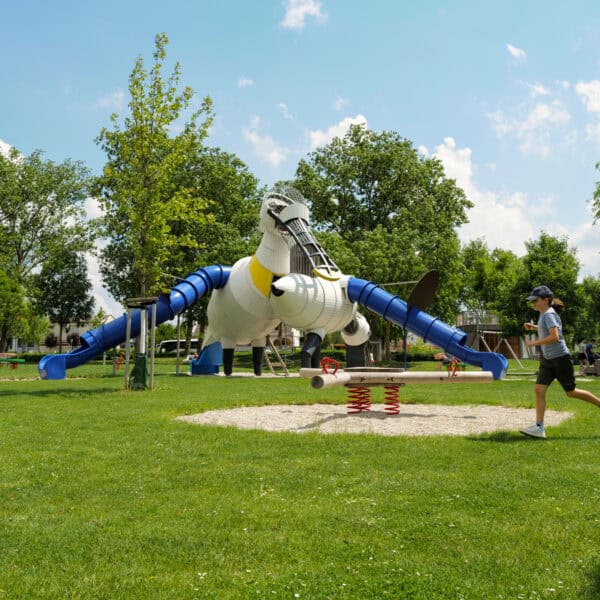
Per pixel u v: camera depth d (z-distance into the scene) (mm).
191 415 10938
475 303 62562
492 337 56094
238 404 12430
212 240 45219
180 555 3801
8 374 26984
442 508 4738
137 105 22672
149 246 23547
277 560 3729
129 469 6160
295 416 10875
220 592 3273
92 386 17984
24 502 4992
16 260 53125
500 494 5133
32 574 3527
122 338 22781
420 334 22469
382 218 45250
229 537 4109
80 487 5453
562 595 3215
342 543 3992
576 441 7652
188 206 24719
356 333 25453
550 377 7988
